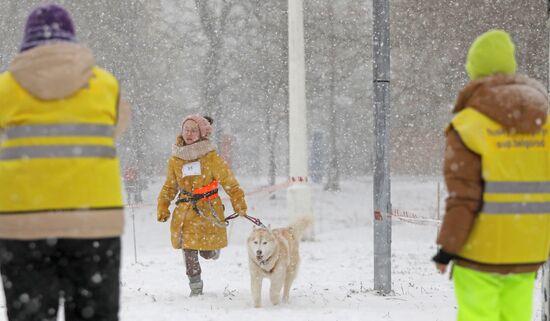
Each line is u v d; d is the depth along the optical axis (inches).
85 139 190.2
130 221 1397.6
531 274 224.5
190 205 494.0
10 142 190.1
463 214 210.8
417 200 1642.5
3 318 374.9
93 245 187.8
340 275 647.1
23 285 186.4
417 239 1106.1
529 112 211.9
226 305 458.3
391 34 1408.7
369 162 2258.9
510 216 212.5
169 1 1892.2
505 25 1245.7
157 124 2076.8
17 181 185.9
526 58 1203.9
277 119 1872.5
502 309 227.1
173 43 1894.7
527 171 214.5
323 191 1925.4
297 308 443.2
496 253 213.3
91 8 1824.6
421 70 1416.1
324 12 1758.1
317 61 1776.6
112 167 194.9
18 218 184.7
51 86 187.6
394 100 1491.1
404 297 490.0
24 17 1818.4
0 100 191.5
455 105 227.8
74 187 186.4
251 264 454.0
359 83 1865.2
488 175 211.2
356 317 395.9
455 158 213.6
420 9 1366.9
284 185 941.8
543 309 262.1
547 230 220.2
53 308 190.5
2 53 1784.0
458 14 1314.0
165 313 410.9
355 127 2112.5
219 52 1846.7
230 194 495.8
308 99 1825.8
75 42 200.1
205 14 1855.3
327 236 1118.4
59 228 183.9
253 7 1806.1
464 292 220.7
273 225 1318.9
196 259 502.0
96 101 194.2
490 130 212.2
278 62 1786.4
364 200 1806.1
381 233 497.7
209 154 496.7
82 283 189.8
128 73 1780.3
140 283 583.8
